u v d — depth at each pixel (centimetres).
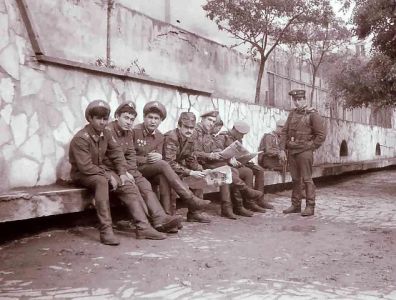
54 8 610
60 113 494
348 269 355
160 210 478
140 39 757
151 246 421
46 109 479
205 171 546
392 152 1809
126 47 728
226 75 996
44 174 476
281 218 595
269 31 959
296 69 1273
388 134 1756
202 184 554
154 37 789
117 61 710
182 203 656
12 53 446
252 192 623
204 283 315
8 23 445
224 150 592
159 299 283
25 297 284
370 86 1002
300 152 625
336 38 1141
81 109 518
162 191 506
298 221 573
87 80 525
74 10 640
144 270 344
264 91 1134
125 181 457
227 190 586
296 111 647
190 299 283
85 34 659
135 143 512
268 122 887
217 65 966
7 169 438
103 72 541
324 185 1054
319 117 626
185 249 412
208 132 619
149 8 869
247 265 362
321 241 455
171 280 321
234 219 577
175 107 654
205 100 714
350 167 1148
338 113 1474
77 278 323
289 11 902
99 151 455
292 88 1250
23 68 457
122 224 497
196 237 465
